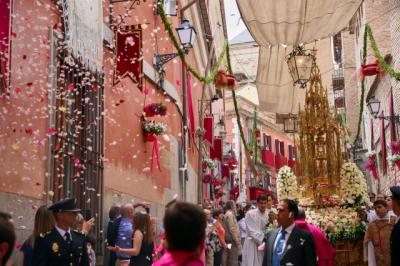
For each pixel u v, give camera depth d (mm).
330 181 11688
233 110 44406
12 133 6680
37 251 5250
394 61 20703
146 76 13031
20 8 7055
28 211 6980
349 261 10266
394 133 21078
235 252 13062
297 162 12328
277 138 53094
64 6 7977
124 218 8578
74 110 8648
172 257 2795
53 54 7973
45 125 7637
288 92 17609
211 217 13203
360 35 28391
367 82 29281
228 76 15422
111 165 10305
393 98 21344
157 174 13836
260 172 46625
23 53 7086
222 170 34031
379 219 8273
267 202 10781
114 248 7453
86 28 8828
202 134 16750
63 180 8281
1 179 6371
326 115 12078
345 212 10742
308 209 11227
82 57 8633
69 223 5465
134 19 12461
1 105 6438
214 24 29922
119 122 10922
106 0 10547
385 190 25312
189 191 20156
